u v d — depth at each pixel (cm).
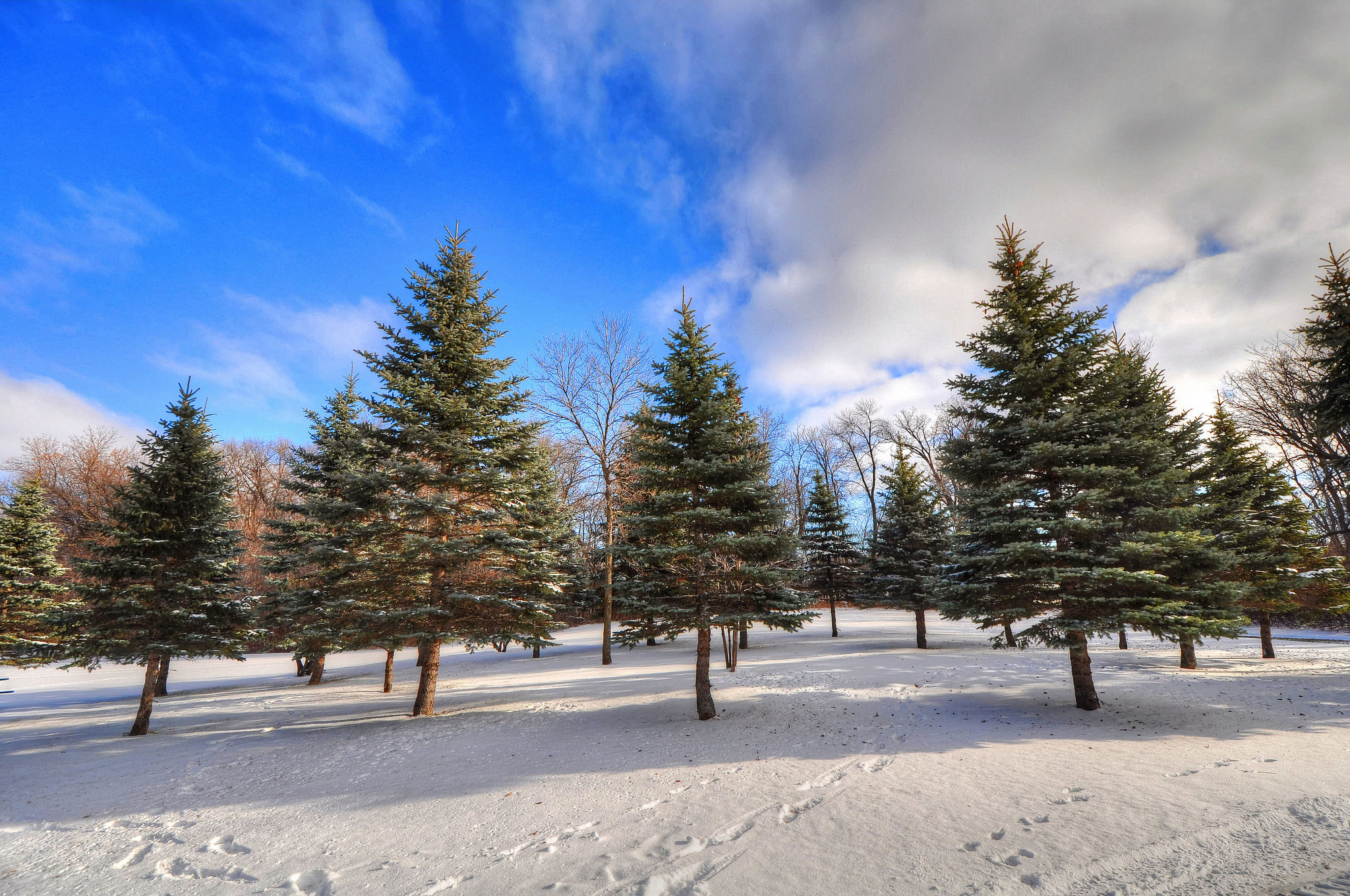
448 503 1475
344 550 1677
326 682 2622
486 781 958
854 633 3469
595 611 3023
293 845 746
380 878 635
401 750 1202
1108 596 1224
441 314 1678
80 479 4659
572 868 626
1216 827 631
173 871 701
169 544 1653
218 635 1716
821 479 3569
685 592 1412
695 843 670
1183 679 1628
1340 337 1337
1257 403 3064
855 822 702
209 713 1881
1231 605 1267
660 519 1359
